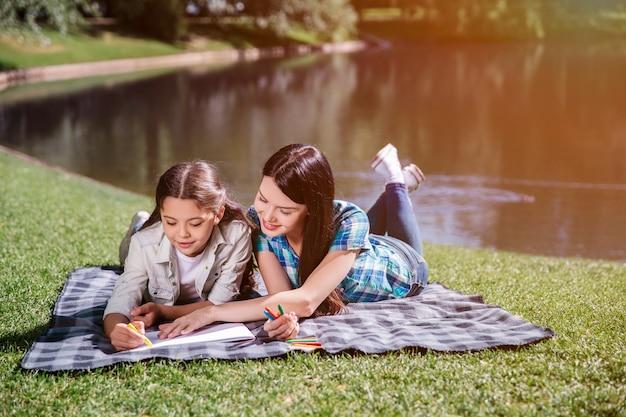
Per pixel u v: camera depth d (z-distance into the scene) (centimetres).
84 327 348
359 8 6688
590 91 3036
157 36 4053
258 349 320
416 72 3681
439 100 2739
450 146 1830
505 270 532
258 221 377
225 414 261
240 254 358
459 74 3622
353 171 1470
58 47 3275
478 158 1670
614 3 6431
